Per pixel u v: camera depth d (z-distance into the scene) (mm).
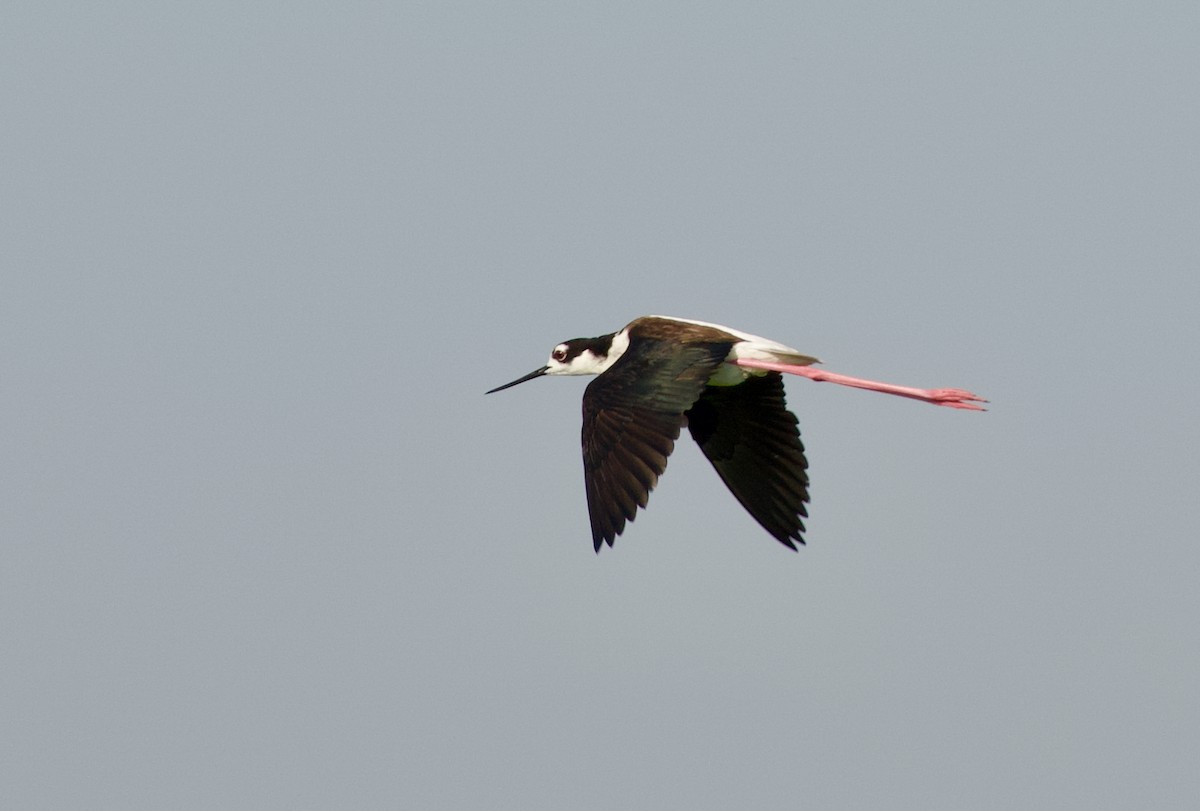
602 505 10258
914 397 11961
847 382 11961
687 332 12117
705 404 13164
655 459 10336
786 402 12969
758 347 11914
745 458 13148
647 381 10883
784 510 13008
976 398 11961
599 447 10539
